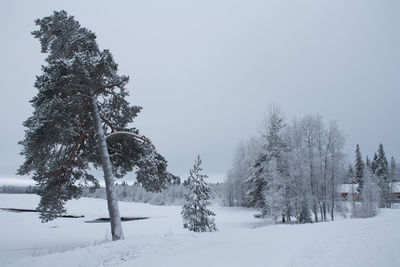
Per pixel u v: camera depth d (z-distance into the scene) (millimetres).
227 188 60156
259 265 6566
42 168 12016
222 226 28359
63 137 10875
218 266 6598
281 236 11578
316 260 6957
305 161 33406
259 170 33969
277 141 33406
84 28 12766
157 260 7441
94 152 14352
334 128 35469
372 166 78625
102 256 7992
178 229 25797
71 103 11398
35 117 10422
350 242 9516
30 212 39281
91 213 43094
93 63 11352
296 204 29734
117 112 14516
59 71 10680
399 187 76500
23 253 12594
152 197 97938
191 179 20016
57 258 7844
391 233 11438
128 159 14758
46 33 12883
